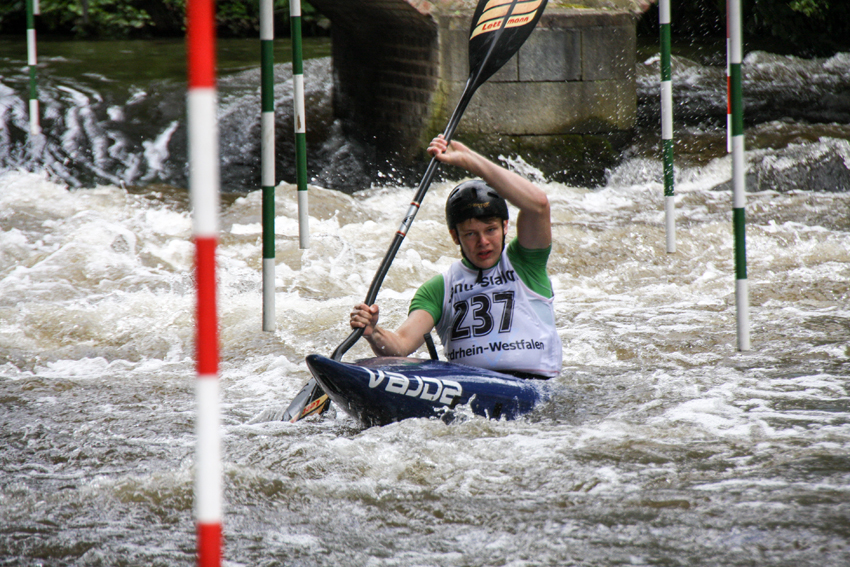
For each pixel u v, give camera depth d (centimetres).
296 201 3002
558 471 977
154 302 2009
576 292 2134
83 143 4012
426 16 3634
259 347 1666
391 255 1326
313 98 5006
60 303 2002
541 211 1240
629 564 753
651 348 1587
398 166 4034
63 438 1155
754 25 6172
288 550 796
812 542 777
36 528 852
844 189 3622
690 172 3747
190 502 916
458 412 1159
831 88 5000
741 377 1384
